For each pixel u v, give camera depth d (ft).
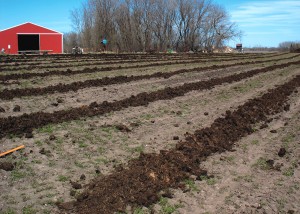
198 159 30.71
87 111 42.37
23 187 24.27
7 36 209.77
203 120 42.91
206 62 118.11
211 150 33.42
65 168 27.63
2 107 41.63
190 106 49.90
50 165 27.89
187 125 40.63
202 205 23.84
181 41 320.09
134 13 288.51
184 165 29.01
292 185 27.09
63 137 33.71
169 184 26.02
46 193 23.71
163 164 28.76
